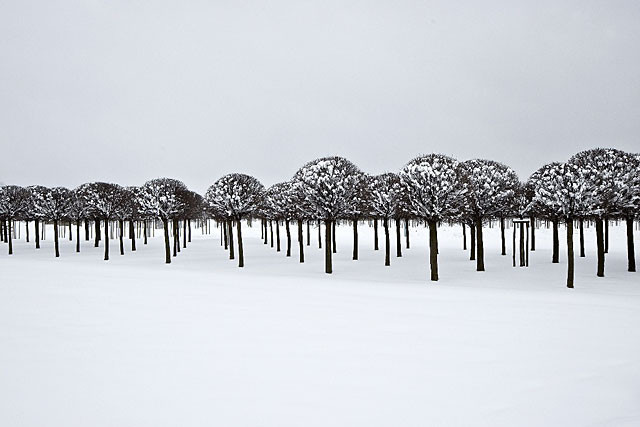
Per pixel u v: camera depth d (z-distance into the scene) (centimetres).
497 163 4062
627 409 743
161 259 4244
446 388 827
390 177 3659
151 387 826
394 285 2323
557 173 3073
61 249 5184
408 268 3381
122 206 4462
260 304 1638
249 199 3562
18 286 2044
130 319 1369
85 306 1573
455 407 748
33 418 704
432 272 2733
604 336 1187
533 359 991
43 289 1956
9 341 1117
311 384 843
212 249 5153
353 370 919
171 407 743
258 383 847
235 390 814
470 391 813
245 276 2702
